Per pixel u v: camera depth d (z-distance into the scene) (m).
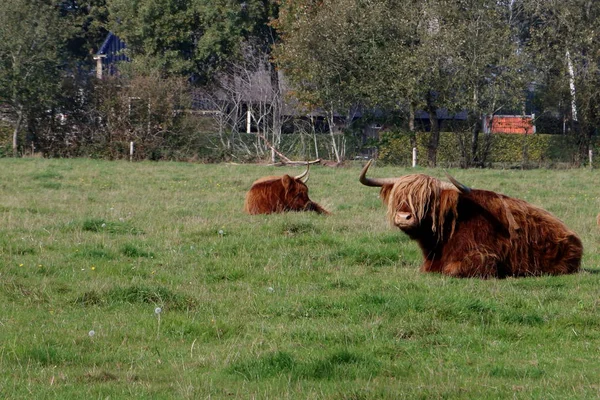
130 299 12.34
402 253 16.03
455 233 13.90
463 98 50.12
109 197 25.95
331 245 16.83
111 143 53.31
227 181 32.41
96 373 8.90
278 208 21.62
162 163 48.75
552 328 10.98
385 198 14.23
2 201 23.95
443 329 10.88
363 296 12.22
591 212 22.80
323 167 47.22
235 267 14.68
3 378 8.67
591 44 50.72
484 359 9.74
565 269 14.16
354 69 52.91
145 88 53.56
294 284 13.63
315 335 10.52
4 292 12.51
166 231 18.34
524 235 13.97
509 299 12.22
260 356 9.39
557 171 43.31
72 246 16.30
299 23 54.03
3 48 53.56
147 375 8.98
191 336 10.59
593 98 51.81
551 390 8.43
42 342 9.98
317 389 8.50
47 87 53.31
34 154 53.81
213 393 8.33
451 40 48.75
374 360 9.51
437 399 8.19
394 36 51.62
